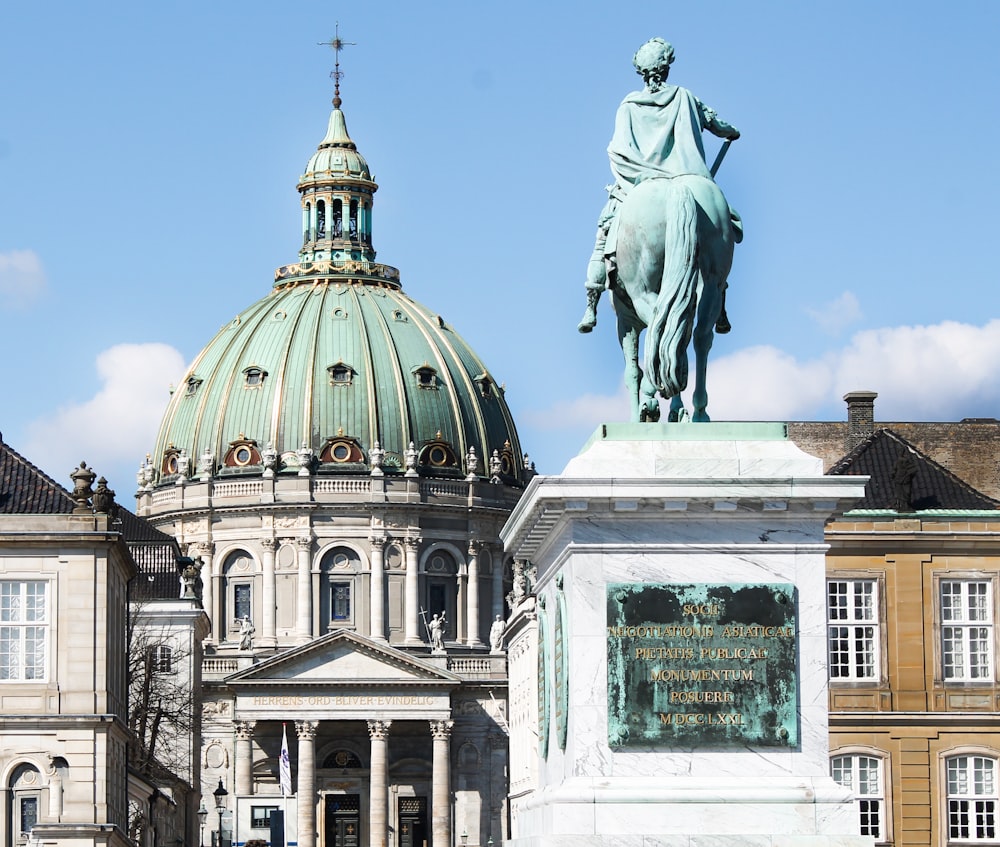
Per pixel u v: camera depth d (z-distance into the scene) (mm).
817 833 23875
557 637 25469
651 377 25688
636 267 26000
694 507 24359
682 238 25406
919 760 75875
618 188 26703
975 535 76625
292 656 193000
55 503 86500
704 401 26047
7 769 84000
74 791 84000
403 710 194500
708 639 24406
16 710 84688
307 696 193750
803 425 94000
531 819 26516
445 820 194250
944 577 76625
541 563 27234
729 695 24359
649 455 24656
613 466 24562
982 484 94125
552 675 25812
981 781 76062
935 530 76625
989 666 76438
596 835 23766
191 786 131875
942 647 76375
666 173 26344
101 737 84375
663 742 24281
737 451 24703
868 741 75875
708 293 25875
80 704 84875
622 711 24281
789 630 24438
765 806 23938
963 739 75875
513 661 167750
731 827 23875
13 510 85938
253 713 192375
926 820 75562
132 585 131375
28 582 85438
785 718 24328
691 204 25469
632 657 24375
